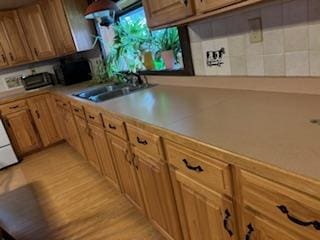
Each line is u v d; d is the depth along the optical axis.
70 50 3.24
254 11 1.31
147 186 1.59
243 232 0.94
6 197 2.62
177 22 1.41
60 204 2.33
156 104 1.60
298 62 1.22
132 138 1.54
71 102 2.63
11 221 2.21
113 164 2.06
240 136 0.91
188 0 1.22
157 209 1.59
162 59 2.20
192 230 1.29
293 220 0.70
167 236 1.60
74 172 2.92
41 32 3.43
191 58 1.81
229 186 0.91
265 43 1.32
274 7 1.22
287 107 1.11
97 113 1.96
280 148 0.77
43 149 3.79
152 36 2.26
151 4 1.50
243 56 1.45
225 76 1.61
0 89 3.78
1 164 3.31
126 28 2.46
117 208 2.13
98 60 3.44
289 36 1.21
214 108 1.29
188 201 1.22
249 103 1.26
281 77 1.31
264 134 0.89
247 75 1.47
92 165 2.85
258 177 0.76
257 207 0.81
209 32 1.60
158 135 1.22
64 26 3.13
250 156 0.77
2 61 3.44
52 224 2.08
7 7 3.34
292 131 0.87
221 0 1.07
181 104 1.48
